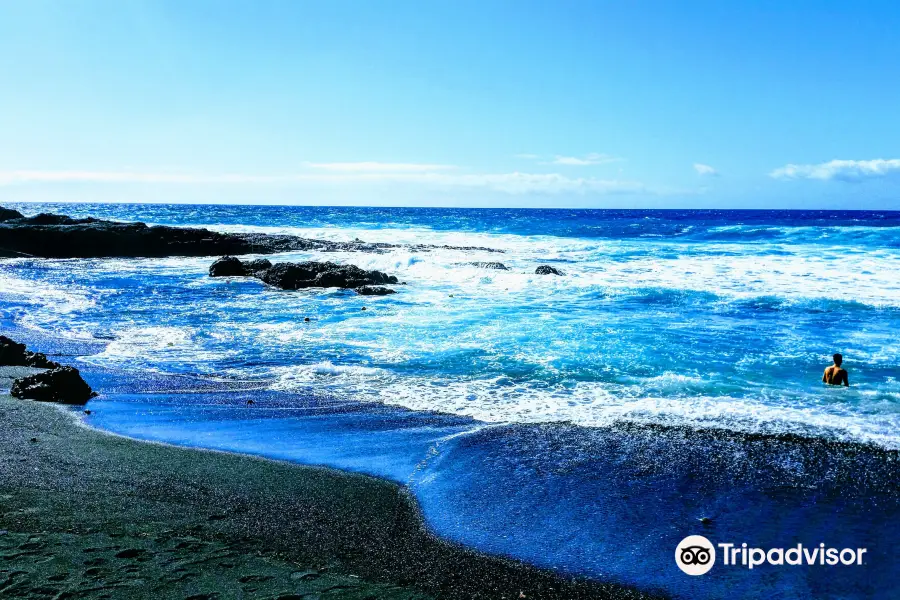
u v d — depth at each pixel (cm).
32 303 2019
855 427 898
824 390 1066
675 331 1510
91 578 489
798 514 656
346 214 12875
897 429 889
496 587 522
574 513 656
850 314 1698
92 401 1026
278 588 496
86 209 15575
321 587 504
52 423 896
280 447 837
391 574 535
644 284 2267
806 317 1669
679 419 937
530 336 1477
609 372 1184
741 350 1327
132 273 2814
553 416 958
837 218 11131
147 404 1015
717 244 3922
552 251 3612
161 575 502
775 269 2633
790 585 531
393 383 1134
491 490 711
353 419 952
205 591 482
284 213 13312
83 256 3494
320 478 737
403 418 957
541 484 727
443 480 737
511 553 577
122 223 3947
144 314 1839
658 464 782
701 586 529
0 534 559
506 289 2284
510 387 1105
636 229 5803
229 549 560
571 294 2117
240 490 695
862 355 1283
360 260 3250
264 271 2570
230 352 1371
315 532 605
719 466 775
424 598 500
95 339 1503
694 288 2127
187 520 615
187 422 931
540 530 620
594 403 1014
